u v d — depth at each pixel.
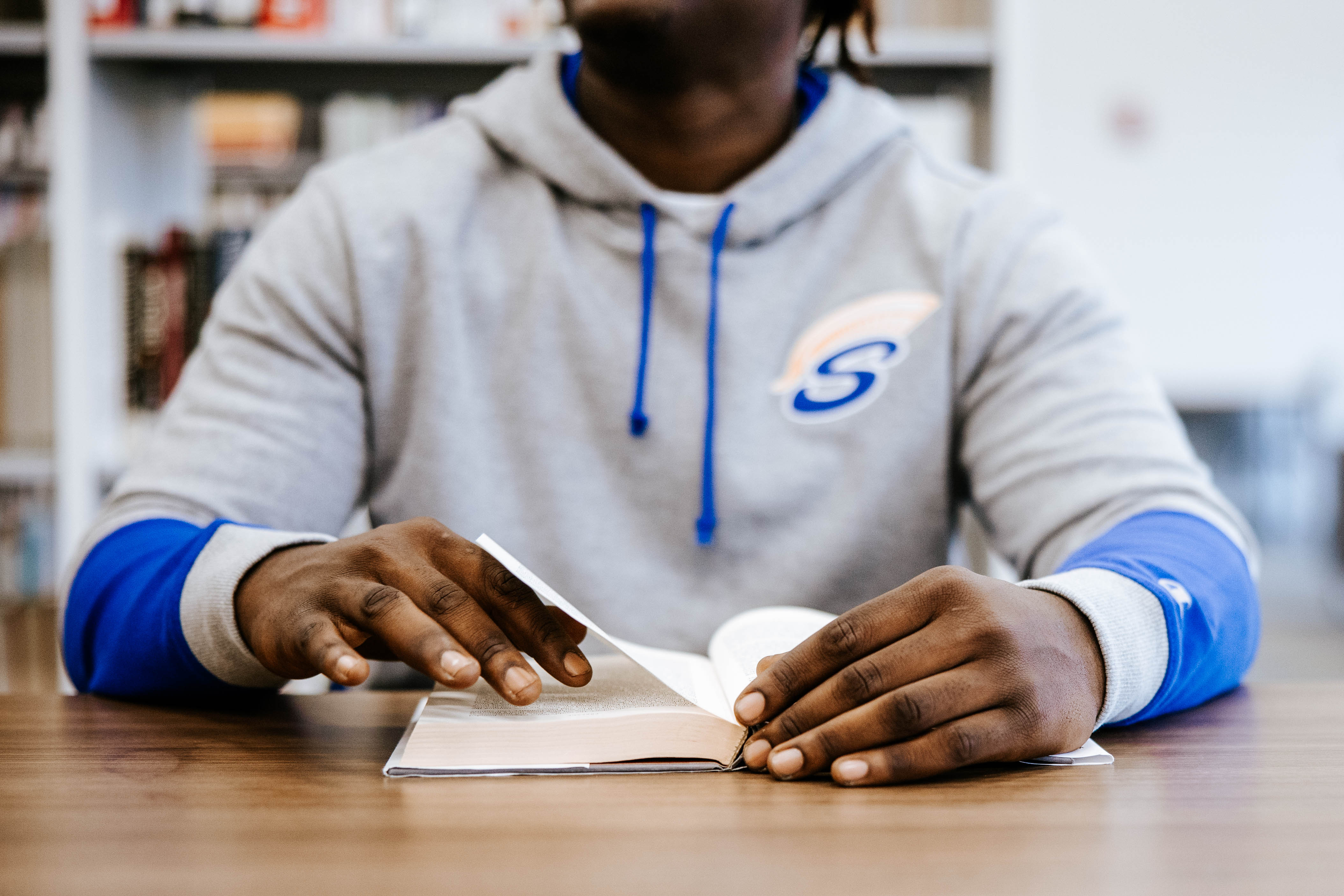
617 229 0.98
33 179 1.59
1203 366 5.27
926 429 0.94
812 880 0.38
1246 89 5.14
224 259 1.57
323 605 0.56
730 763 0.53
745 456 0.93
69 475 1.57
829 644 0.53
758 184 0.97
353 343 0.93
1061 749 0.53
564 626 0.60
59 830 0.43
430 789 0.50
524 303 0.96
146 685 0.68
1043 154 5.21
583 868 0.39
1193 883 0.38
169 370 1.59
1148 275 5.25
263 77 1.77
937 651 0.52
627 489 0.94
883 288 0.97
